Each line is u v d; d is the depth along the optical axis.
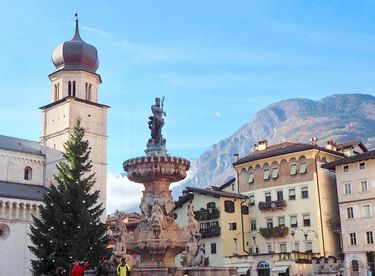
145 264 30.17
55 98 99.38
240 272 76.38
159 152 32.06
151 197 31.22
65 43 100.19
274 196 83.62
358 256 73.19
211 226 82.81
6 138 91.00
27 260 72.44
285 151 82.88
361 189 74.62
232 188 93.12
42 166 89.88
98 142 96.31
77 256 47.03
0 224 71.19
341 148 90.88
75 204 50.38
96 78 101.12
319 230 77.56
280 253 73.62
